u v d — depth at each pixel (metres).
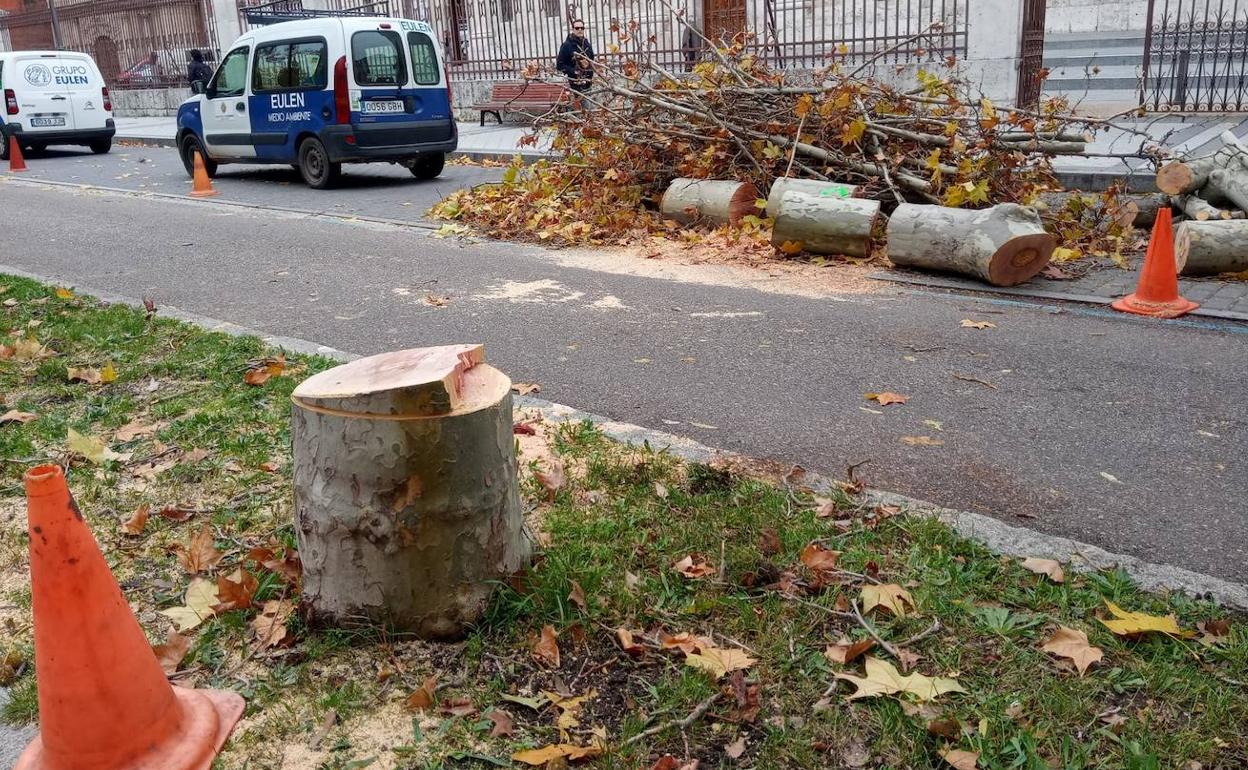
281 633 3.02
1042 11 15.15
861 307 7.05
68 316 6.81
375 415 2.80
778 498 3.82
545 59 20.11
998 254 7.27
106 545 3.65
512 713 2.72
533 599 3.10
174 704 2.54
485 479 2.97
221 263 9.07
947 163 9.20
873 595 3.12
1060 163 12.08
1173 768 2.45
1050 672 2.81
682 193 9.74
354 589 2.96
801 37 17.69
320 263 8.95
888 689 2.70
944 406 5.09
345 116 13.29
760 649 2.94
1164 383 5.36
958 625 3.03
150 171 17.08
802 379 5.54
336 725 2.68
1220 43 17.16
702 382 5.52
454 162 16.36
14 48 34.28
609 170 10.23
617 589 3.24
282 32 13.92
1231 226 7.45
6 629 3.16
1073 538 3.71
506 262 8.83
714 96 9.93
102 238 10.59
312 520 2.96
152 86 29.75
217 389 5.23
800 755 2.52
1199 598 3.18
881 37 15.37
